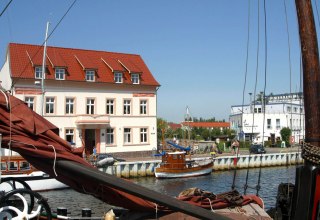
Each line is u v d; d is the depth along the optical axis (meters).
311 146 5.26
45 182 23.09
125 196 5.01
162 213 5.25
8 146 4.31
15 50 45.25
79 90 46.50
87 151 43.28
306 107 5.59
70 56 49.25
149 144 50.03
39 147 4.36
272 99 74.12
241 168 45.81
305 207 5.07
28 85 43.25
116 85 48.72
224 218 4.46
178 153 37.69
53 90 44.91
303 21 5.77
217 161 43.91
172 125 103.69
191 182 35.34
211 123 100.38
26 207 5.14
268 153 49.75
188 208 4.42
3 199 4.83
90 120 45.94
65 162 4.41
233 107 78.44
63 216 6.61
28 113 4.52
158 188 32.38
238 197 6.28
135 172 37.94
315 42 5.73
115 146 47.97
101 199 5.00
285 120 69.56
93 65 48.12
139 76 50.22
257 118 69.62
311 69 5.64
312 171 5.14
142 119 50.06
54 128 4.71
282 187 6.91
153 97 51.09
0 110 4.38
